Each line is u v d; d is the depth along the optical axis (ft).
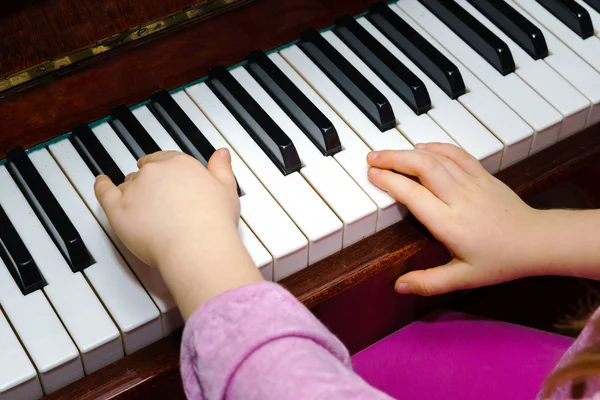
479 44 4.09
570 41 4.18
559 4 4.25
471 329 3.95
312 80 3.96
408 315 4.35
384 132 3.77
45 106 3.69
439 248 3.92
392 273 3.87
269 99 3.88
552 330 4.57
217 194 3.09
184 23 3.84
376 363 3.84
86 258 3.29
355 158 3.65
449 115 3.83
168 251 2.92
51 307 3.19
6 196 3.50
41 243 3.35
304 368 2.44
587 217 3.51
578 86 3.97
